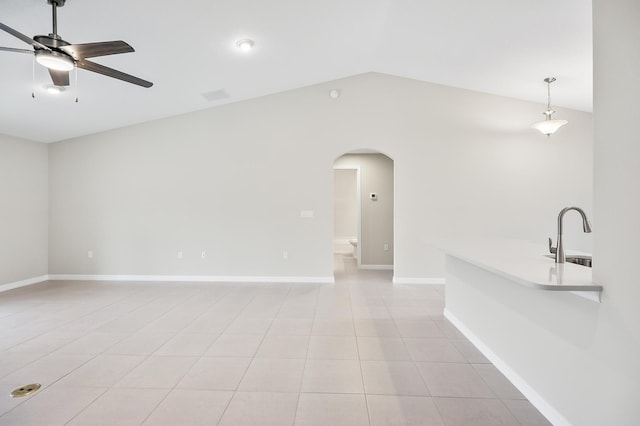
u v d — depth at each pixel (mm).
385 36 3963
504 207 5141
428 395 2162
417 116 5207
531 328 2098
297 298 4426
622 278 1394
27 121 4543
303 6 3178
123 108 4719
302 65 4484
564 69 4066
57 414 1954
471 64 4312
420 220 5223
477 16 3279
